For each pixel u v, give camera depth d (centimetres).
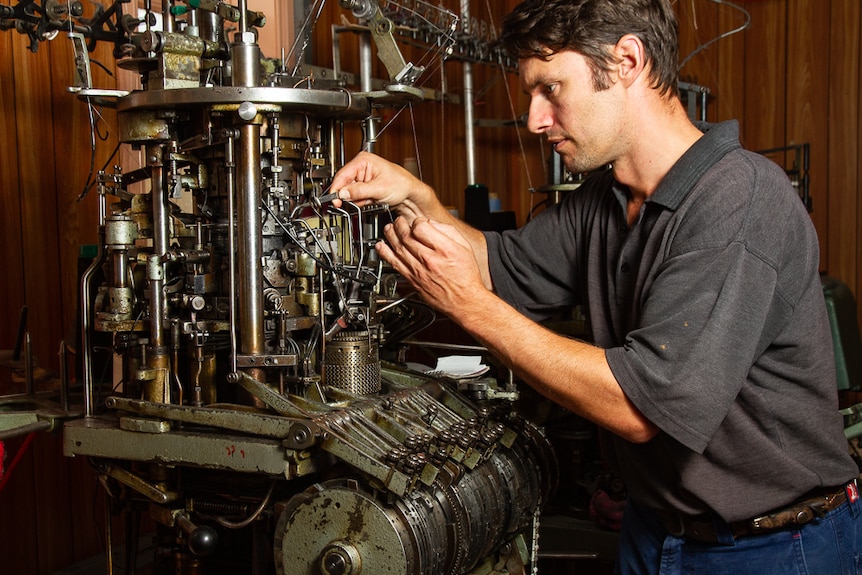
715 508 133
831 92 384
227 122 144
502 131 425
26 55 229
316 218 161
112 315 149
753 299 118
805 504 135
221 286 154
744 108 402
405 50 340
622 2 127
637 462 142
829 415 136
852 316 279
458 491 149
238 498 149
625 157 138
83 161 246
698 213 122
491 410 172
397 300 175
